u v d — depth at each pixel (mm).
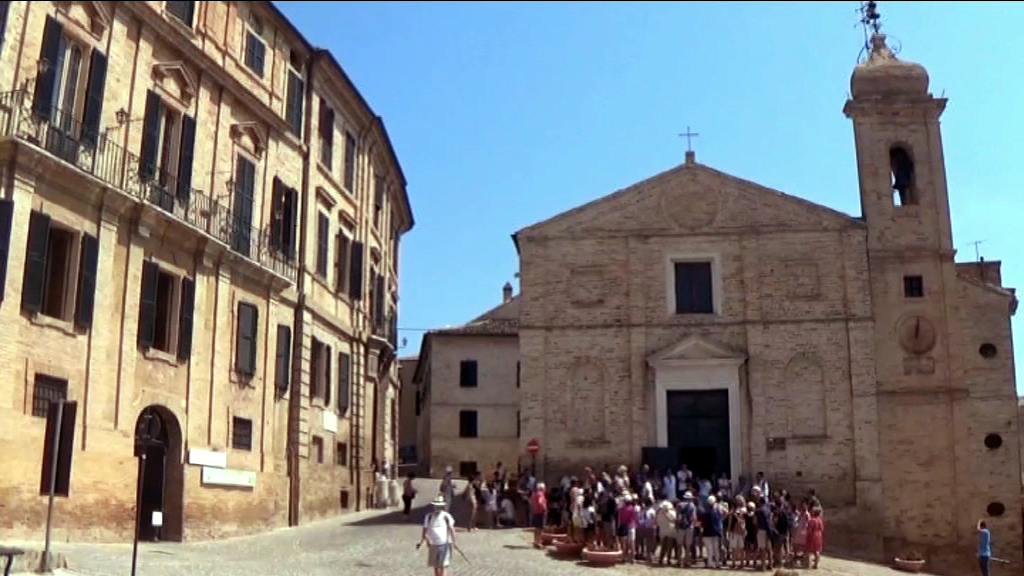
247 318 32406
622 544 29000
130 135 27562
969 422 37656
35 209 23656
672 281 39469
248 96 33125
